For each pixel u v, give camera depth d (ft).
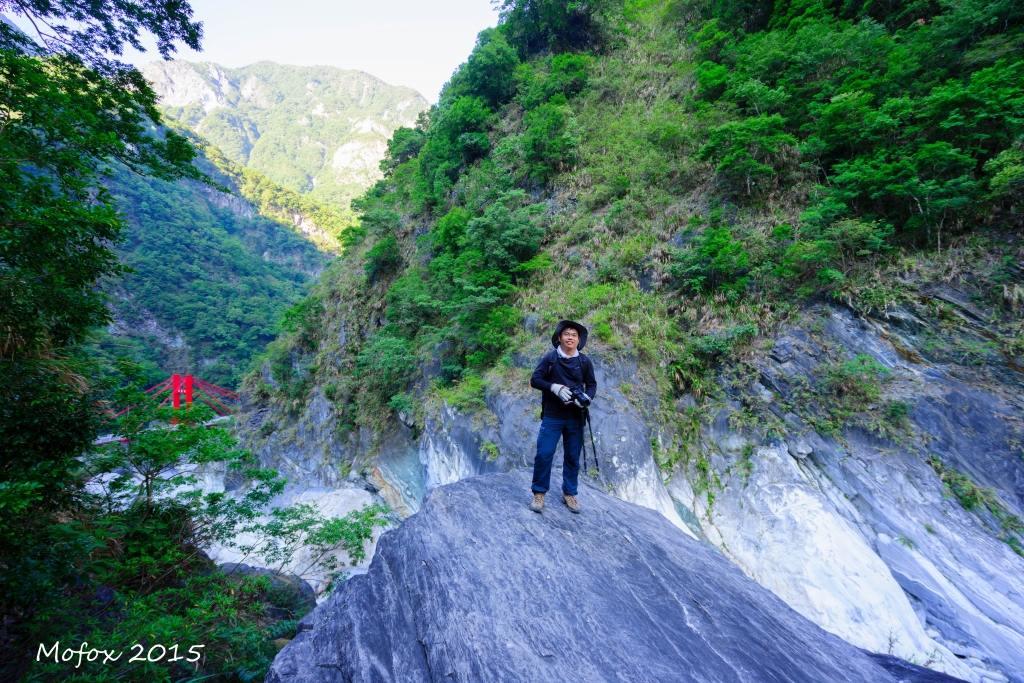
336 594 11.60
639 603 9.67
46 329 19.43
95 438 19.16
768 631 9.34
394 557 11.55
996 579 25.45
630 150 56.13
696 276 42.60
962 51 40.75
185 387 148.87
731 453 34.60
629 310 41.83
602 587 10.02
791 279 39.06
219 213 437.58
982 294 32.19
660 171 51.47
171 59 25.03
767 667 8.04
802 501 30.37
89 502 18.69
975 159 33.86
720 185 46.65
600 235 49.39
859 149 40.96
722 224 43.65
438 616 9.09
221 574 20.48
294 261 436.35
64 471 16.38
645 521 14.39
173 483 23.29
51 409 17.24
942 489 28.91
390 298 68.80
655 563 11.44
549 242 52.85
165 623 14.60
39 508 15.71
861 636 24.93
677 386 38.75
